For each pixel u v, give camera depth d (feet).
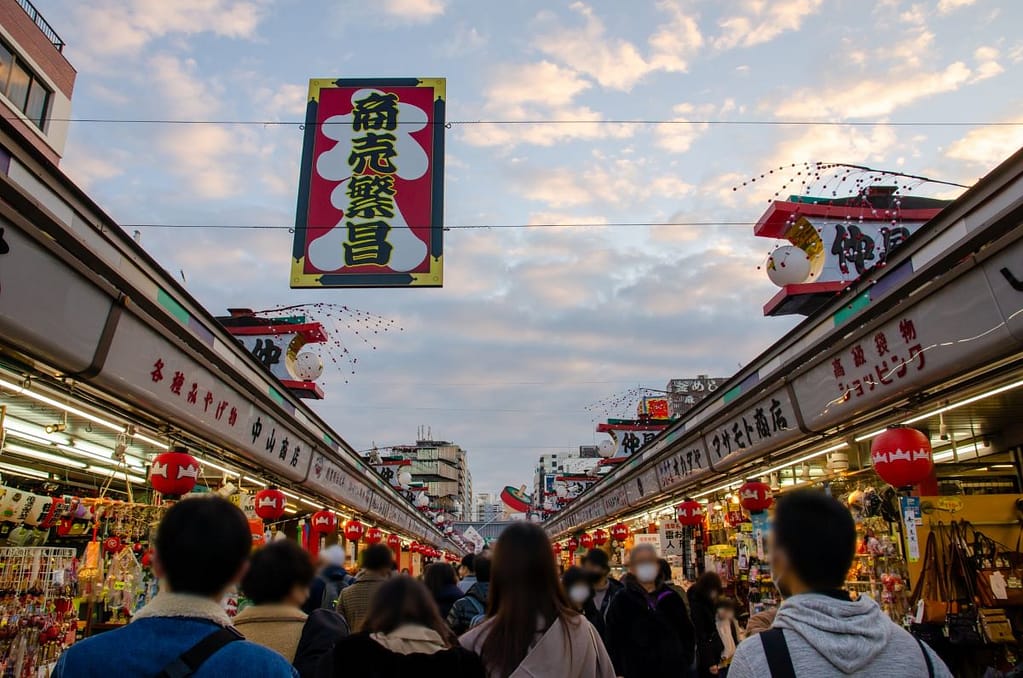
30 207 14.16
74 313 16.12
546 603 8.78
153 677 5.75
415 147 27.73
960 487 33.30
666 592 15.96
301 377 46.11
